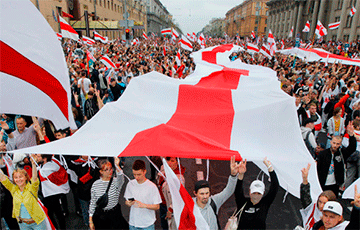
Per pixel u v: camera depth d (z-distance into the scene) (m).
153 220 3.14
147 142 2.68
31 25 2.13
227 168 5.62
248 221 2.89
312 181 3.37
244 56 21.78
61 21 9.54
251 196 2.82
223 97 3.72
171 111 3.55
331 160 3.93
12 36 2.02
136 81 4.06
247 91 3.88
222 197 2.91
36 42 2.18
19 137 4.48
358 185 2.95
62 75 2.45
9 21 2.00
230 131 3.12
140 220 3.07
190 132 2.95
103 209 3.09
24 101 2.14
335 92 8.96
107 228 3.22
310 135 4.55
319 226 2.75
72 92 7.95
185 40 10.86
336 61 11.31
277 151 2.89
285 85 7.47
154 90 3.93
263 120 3.21
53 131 4.59
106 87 9.88
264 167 4.59
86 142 2.66
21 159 3.58
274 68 13.36
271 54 12.95
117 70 11.81
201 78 5.30
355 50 20.09
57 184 3.54
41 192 3.53
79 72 10.07
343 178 3.94
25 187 3.03
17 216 3.07
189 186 4.94
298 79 10.15
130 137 2.83
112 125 3.14
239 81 5.25
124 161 5.86
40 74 2.23
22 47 2.08
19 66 2.07
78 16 34.81
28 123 5.41
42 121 4.85
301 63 15.64
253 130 3.12
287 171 3.54
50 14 27.03
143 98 3.87
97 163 3.34
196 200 2.80
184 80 5.09
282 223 4.07
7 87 2.02
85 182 3.52
